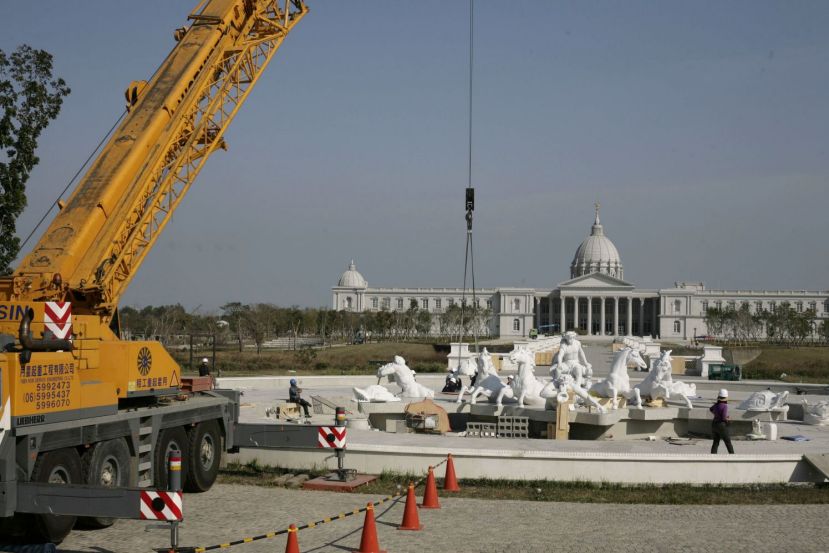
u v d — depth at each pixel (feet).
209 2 97.81
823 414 124.67
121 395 68.03
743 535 64.28
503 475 87.45
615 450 95.25
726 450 97.55
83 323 64.08
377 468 89.56
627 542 61.46
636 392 120.78
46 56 151.02
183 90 88.48
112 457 64.75
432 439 100.94
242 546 59.36
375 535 57.57
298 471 90.27
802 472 89.61
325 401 130.72
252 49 101.91
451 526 66.03
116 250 79.10
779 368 270.87
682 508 74.84
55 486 54.13
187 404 76.18
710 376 225.35
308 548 58.95
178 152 88.74
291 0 106.73
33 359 55.93
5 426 53.62
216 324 440.04
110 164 80.28
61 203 77.10
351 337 596.70
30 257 72.64
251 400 149.59
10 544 58.85
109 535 62.85
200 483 77.56
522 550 58.70
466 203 132.87
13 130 150.82
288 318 525.75
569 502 76.89
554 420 115.24
